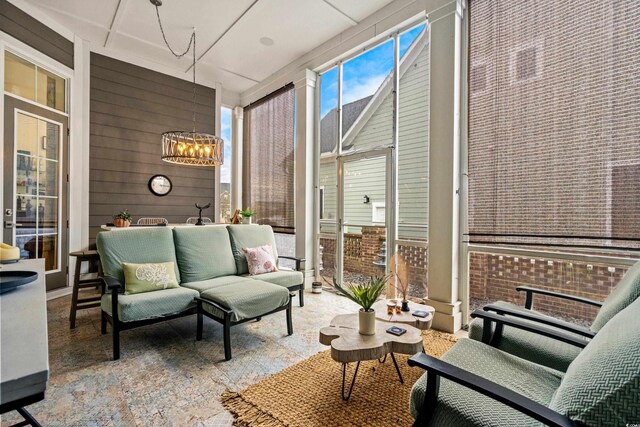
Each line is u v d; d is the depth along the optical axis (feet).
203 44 15.03
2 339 2.63
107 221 15.44
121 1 11.94
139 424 5.49
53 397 6.23
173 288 9.43
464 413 3.67
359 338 6.11
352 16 12.83
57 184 13.61
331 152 15.16
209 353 8.25
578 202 7.82
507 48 9.09
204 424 5.52
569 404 3.04
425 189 11.46
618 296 5.36
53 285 13.37
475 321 6.43
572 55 7.90
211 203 19.36
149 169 16.87
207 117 18.98
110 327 9.94
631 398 2.68
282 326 10.28
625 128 7.17
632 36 7.09
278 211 17.58
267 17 12.90
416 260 11.73
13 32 11.51
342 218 14.52
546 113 8.33
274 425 5.46
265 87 18.66
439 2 10.21
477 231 9.75
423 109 11.50
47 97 13.21
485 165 9.56
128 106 16.10
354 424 5.47
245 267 12.08
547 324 5.71
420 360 3.87
